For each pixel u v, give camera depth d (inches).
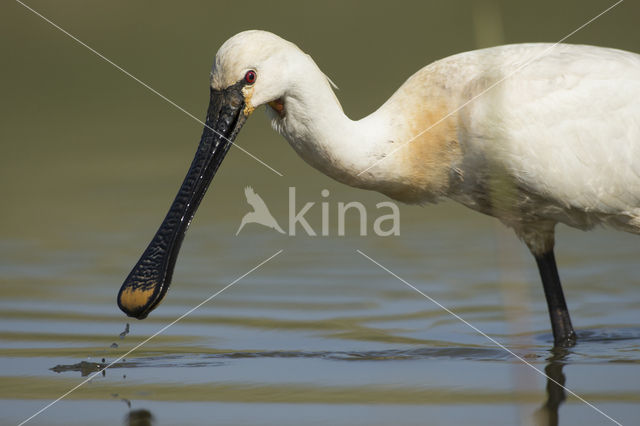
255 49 518.0
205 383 476.7
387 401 443.2
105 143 1123.9
